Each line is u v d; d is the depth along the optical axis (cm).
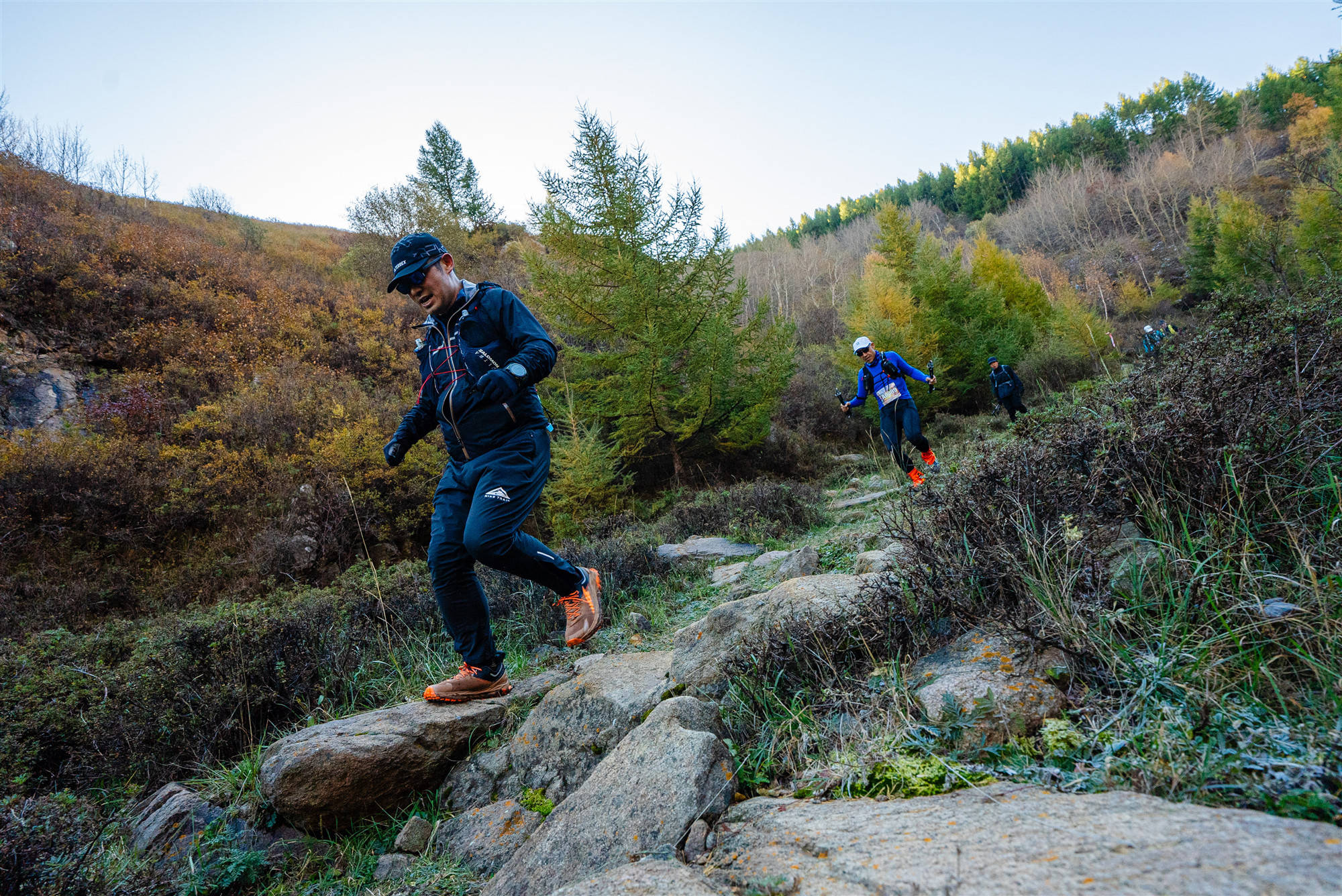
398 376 1231
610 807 173
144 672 337
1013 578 204
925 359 1648
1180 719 137
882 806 139
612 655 356
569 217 1040
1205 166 5641
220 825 245
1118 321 3253
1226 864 86
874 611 219
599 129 1018
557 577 262
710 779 167
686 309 1058
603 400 1074
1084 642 170
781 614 259
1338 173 1984
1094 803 115
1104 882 89
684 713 196
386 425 924
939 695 174
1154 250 4762
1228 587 171
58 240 1168
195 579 662
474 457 250
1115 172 7000
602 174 1027
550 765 241
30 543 648
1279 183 4862
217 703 316
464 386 245
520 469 245
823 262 4212
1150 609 182
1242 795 114
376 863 226
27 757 296
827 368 1795
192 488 743
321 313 1377
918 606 215
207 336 1114
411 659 397
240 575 675
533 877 170
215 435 854
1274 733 126
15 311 978
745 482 1116
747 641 245
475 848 214
